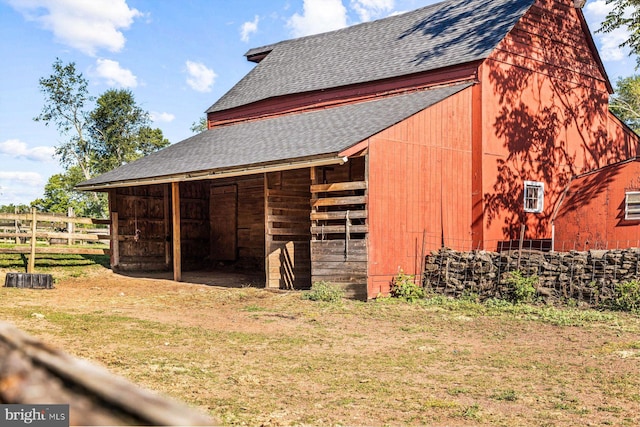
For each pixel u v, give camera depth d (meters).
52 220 19.81
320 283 15.05
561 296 13.47
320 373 7.73
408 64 19.69
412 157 15.62
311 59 24.97
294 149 15.71
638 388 7.18
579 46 21.19
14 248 19.09
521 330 10.95
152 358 8.12
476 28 19.45
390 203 15.01
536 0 19.33
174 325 11.05
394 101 18.27
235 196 22.88
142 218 22.14
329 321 11.89
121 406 1.01
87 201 58.78
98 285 17.88
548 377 7.69
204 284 18.44
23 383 1.15
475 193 17.30
